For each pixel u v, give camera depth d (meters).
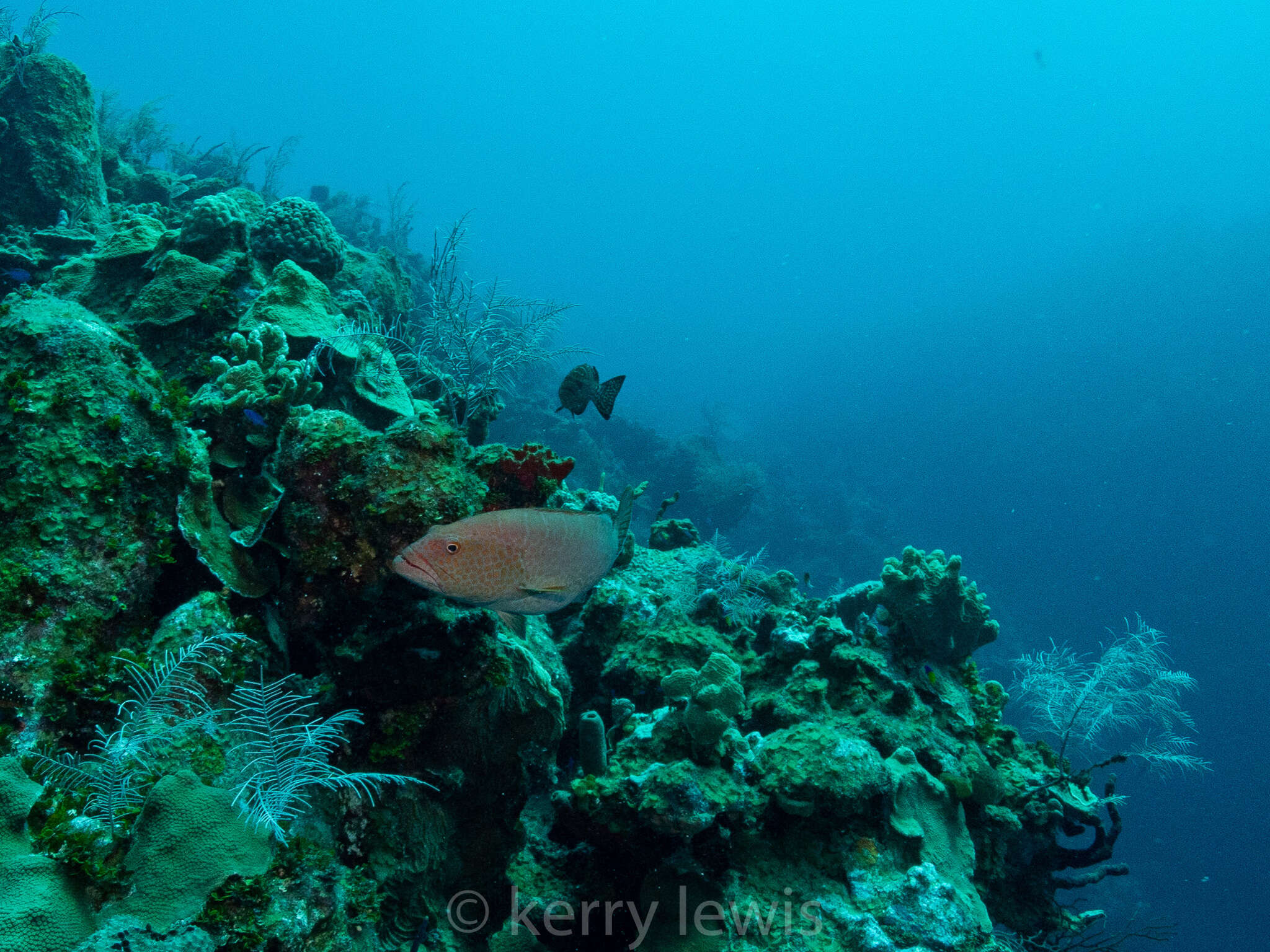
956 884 4.31
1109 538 46.94
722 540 7.95
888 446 65.94
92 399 2.72
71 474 2.57
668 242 151.62
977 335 78.31
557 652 5.41
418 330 9.46
